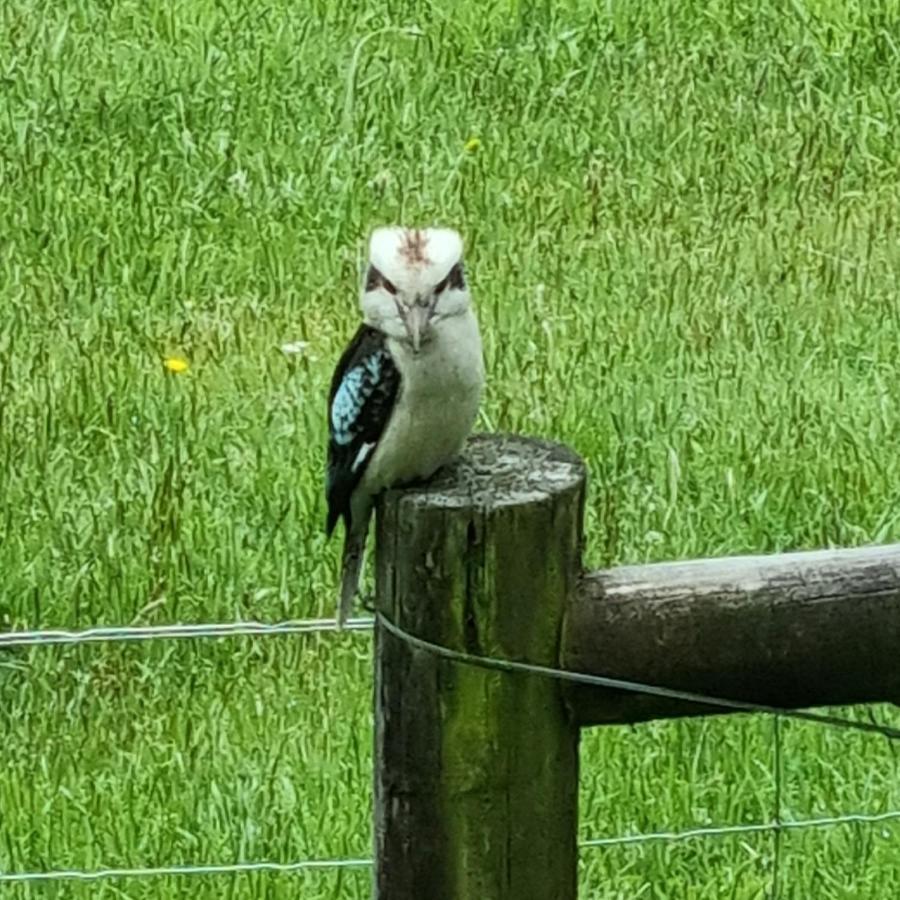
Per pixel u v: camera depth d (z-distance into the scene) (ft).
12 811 22.34
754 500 28.32
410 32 46.24
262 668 24.98
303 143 41.81
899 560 12.44
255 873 21.15
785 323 34.58
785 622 12.43
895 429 30.68
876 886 20.92
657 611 12.43
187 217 38.91
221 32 46.57
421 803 12.76
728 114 43.09
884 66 45.21
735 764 22.74
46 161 40.70
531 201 39.34
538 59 45.34
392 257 17.47
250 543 27.58
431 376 17.31
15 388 31.96
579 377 32.24
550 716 12.64
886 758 23.00
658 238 37.96
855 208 39.29
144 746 23.50
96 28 46.70
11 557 27.27
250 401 31.76
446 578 12.41
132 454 30.04
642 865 21.38
